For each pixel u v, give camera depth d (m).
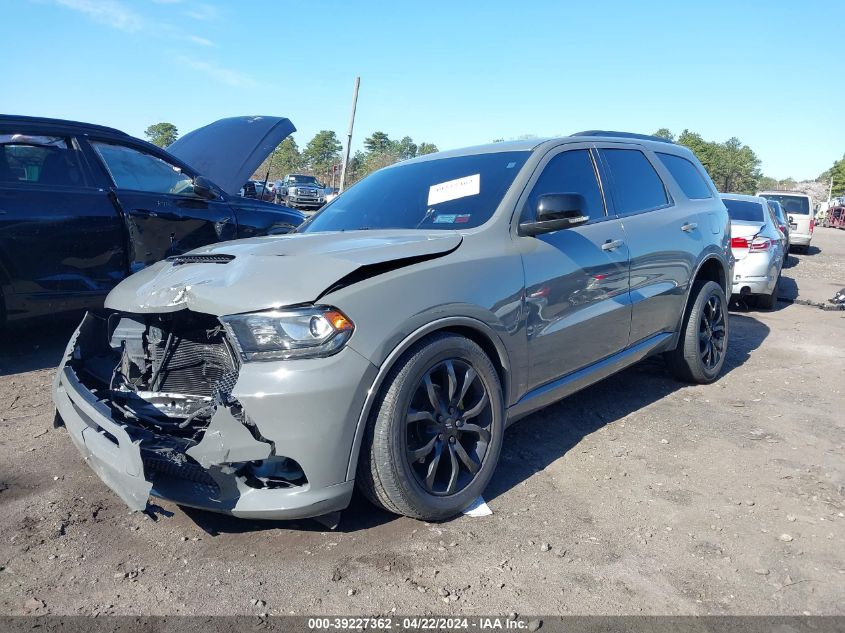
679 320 4.69
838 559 2.68
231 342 2.54
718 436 4.02
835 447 3.88
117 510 3.03
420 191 3.81
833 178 111.25
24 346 5.63
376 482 2.68
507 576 2.53
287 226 6.66
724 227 5.26
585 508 3.08
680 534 2.86
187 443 2.61
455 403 2.90
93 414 2.74
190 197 5.88
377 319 2.59
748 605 2.38
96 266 5.21
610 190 4.17
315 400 2.45
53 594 2.41
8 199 4.73
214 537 2.80
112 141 5.50
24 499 3.12
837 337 7.15
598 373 3.90
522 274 3.22
